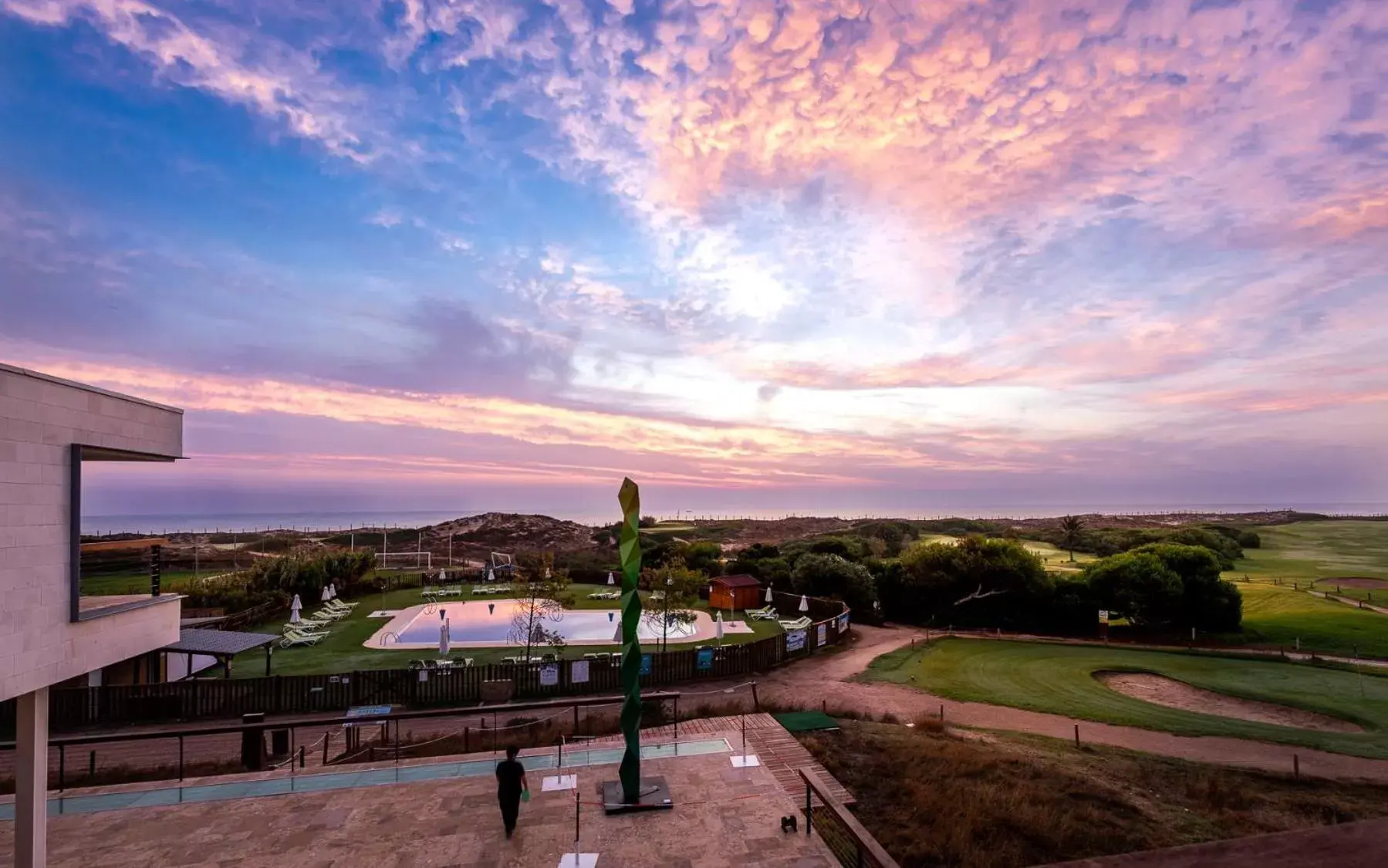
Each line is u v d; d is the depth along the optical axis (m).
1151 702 26.28
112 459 12.02
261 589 45.62
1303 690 27.00
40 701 9.88
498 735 19.91
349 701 24.52
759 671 30.80
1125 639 43.09
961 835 12.58
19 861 9.71
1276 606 46.94
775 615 44.47
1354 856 2.41
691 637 37.59
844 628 40.41
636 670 12.66
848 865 10.94
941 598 49.00
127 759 18.77
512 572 61.97
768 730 18.66
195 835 11.36
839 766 16.09
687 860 10.62
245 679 23.75
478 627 40.22
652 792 12.80
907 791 14.73
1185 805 14.61
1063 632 45.59
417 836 11.30
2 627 8.78
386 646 33.59
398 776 13.80
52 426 9.54
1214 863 2.39
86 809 12.30
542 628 32.16
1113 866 2.44
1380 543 109.94
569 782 13.50
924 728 20.45
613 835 11.38
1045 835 12.66
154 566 12.64
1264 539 119.56
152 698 23.31
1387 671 30.47
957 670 30.80
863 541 80.69
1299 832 2.55
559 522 159.38
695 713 22.12
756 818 12.05
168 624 12.37
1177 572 44.16
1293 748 19.70
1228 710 25.42
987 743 19.08
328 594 47.59
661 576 37.25
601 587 57.94
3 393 8.80
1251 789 15.84
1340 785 16.38
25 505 9.13
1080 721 22.70
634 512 12.88
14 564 8.98
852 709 23.25
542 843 11.12
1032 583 46.56
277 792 13.02
